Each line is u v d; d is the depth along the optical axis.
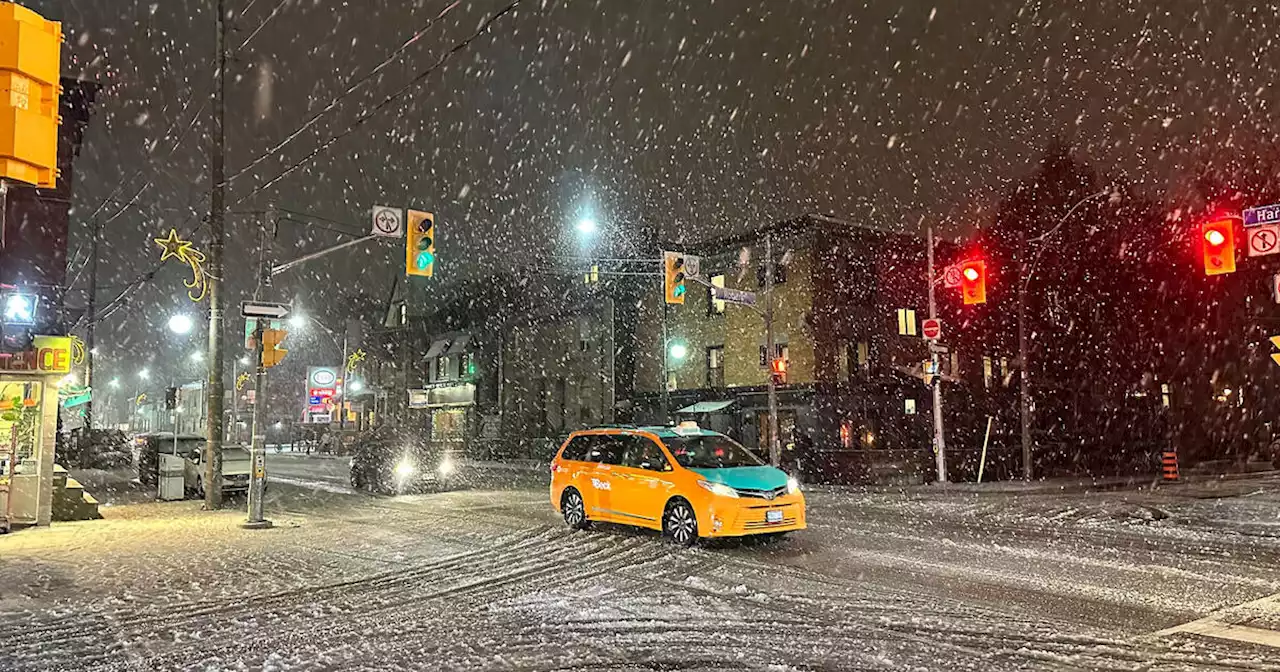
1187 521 16.94
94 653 7.06
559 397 50.28
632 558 11.91
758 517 12.66
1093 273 45.88
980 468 29.83
